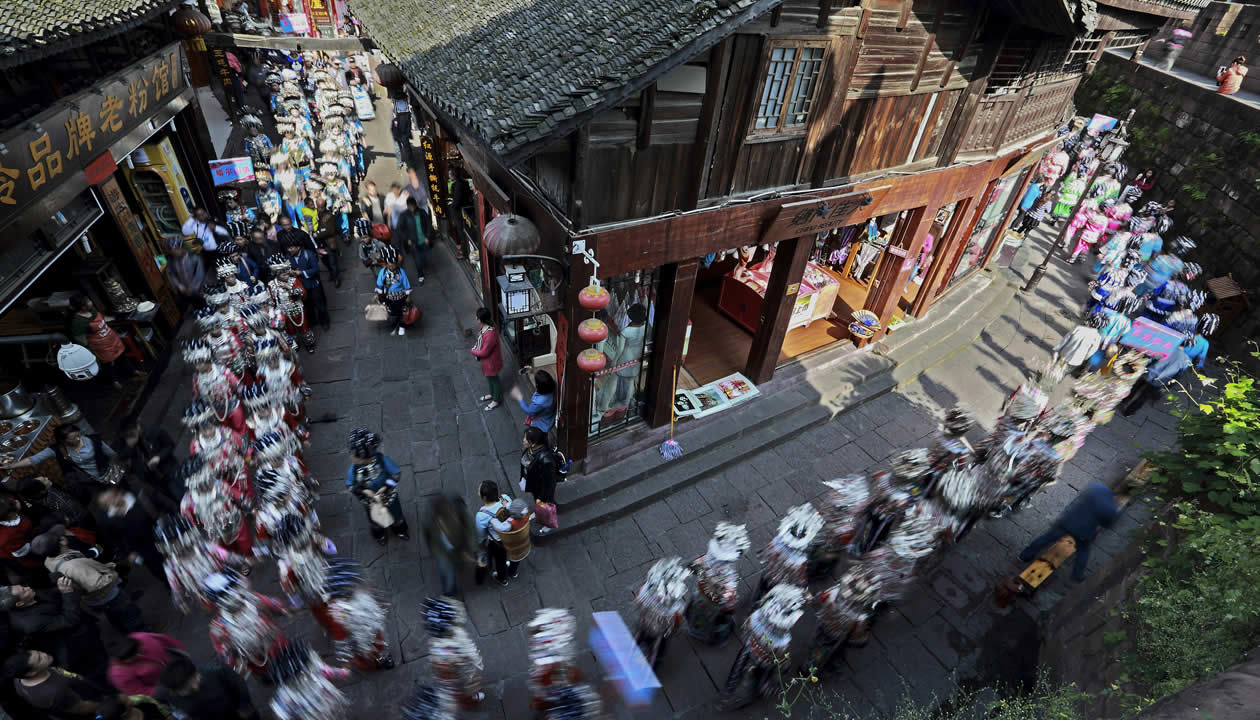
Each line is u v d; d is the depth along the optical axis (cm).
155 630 590
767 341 903
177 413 856
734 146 648
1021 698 514
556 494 744
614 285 686
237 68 1702
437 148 1202
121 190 948
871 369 1020
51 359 824
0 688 416
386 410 892
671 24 503
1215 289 1209
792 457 877
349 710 550
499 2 834
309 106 1858
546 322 927
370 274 1234
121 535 560
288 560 540
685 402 896
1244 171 1315
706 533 751
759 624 511
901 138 823
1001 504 765
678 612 543
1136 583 508
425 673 584
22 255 677
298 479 646
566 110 477
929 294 1141
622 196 604
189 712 448
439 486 778
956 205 1031
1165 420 1000
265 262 977
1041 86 1007
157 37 1039
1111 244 1356
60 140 702
